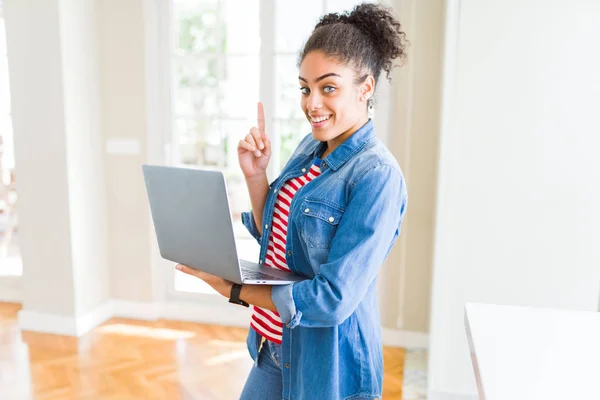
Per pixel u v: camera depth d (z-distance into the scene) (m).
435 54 2.95
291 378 1.27
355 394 1.24
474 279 2.37
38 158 3.23
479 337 1.01
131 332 3.38
